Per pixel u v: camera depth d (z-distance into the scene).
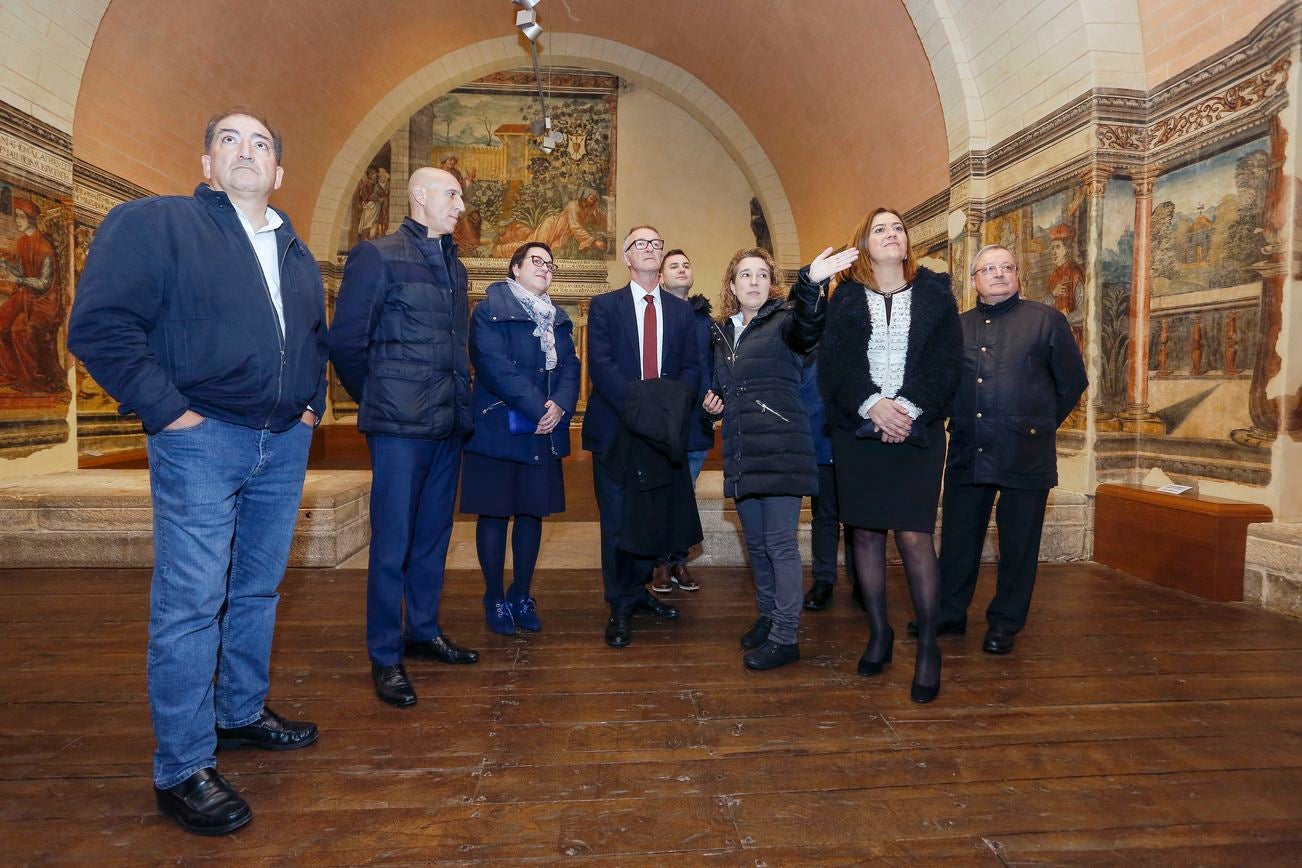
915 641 3.39
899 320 2.72
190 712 1.92
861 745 2.36
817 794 2.07
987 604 3.97
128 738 2.38
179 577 1.90
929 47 6.40
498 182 13.29
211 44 8.06
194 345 1.87
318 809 1.98
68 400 6.22
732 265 3.11
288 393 2.03
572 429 13.20
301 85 10.28
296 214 11.85
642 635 3.46
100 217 6.91
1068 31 5.04
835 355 2.71
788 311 2.96
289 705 2.64
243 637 2.25
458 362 2.80
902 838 1.86
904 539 2.72
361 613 3.74
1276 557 3.81
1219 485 4.36
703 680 2.90
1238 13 4.21
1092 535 4.99
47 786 2.09
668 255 4.28
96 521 4.59
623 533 3.11
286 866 1.74
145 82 7.30
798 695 2.76
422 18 10.98
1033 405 3.22
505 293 3.25
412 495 2.75
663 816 1.96
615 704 2.67
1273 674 2.97
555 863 1.76
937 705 2.67
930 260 7.65
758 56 10.43
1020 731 2.46
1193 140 4.55
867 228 2.77
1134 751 2.32
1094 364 4.98
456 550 5.22
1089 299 4.97
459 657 3.06
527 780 2.14
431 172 2.76
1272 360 4.01
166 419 1.80
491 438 3.24
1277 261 3.98
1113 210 4.95
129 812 1.96
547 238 13.41
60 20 5.75
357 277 2.63
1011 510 3.25
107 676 2.89
